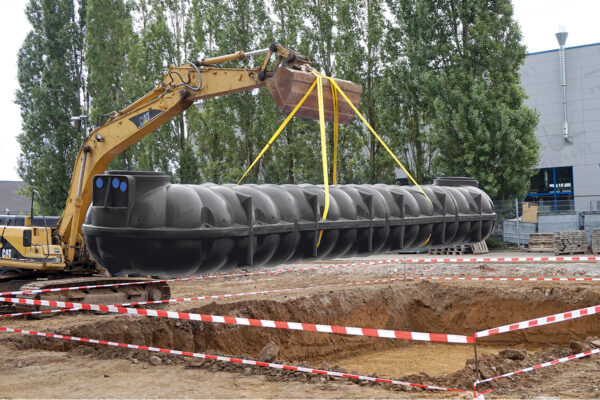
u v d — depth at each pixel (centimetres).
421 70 3566
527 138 3375
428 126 3772
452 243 1197
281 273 2622
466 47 3512
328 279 2352
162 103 1271
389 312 1834
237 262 868
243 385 792
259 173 3853
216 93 1162
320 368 947
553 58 4406
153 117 1295
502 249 3288
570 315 777
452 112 3412
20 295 1520
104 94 4309
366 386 793
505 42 3466
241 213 862
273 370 869
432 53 3547
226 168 3728
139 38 4147
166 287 1666
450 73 3472
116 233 806
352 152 3588
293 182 3753
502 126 3297
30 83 4747
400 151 3634
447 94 3450
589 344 1057
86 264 1666
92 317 1543
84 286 1534
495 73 3419
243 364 903
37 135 4519
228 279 2552
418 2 3559
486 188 3322
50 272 1647
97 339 1195
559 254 2836
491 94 3422
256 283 2361
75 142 4488
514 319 1694
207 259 836
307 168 3566
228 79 1136
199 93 1195
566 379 832
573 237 2839
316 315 1628
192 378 834
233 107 3697
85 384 811
